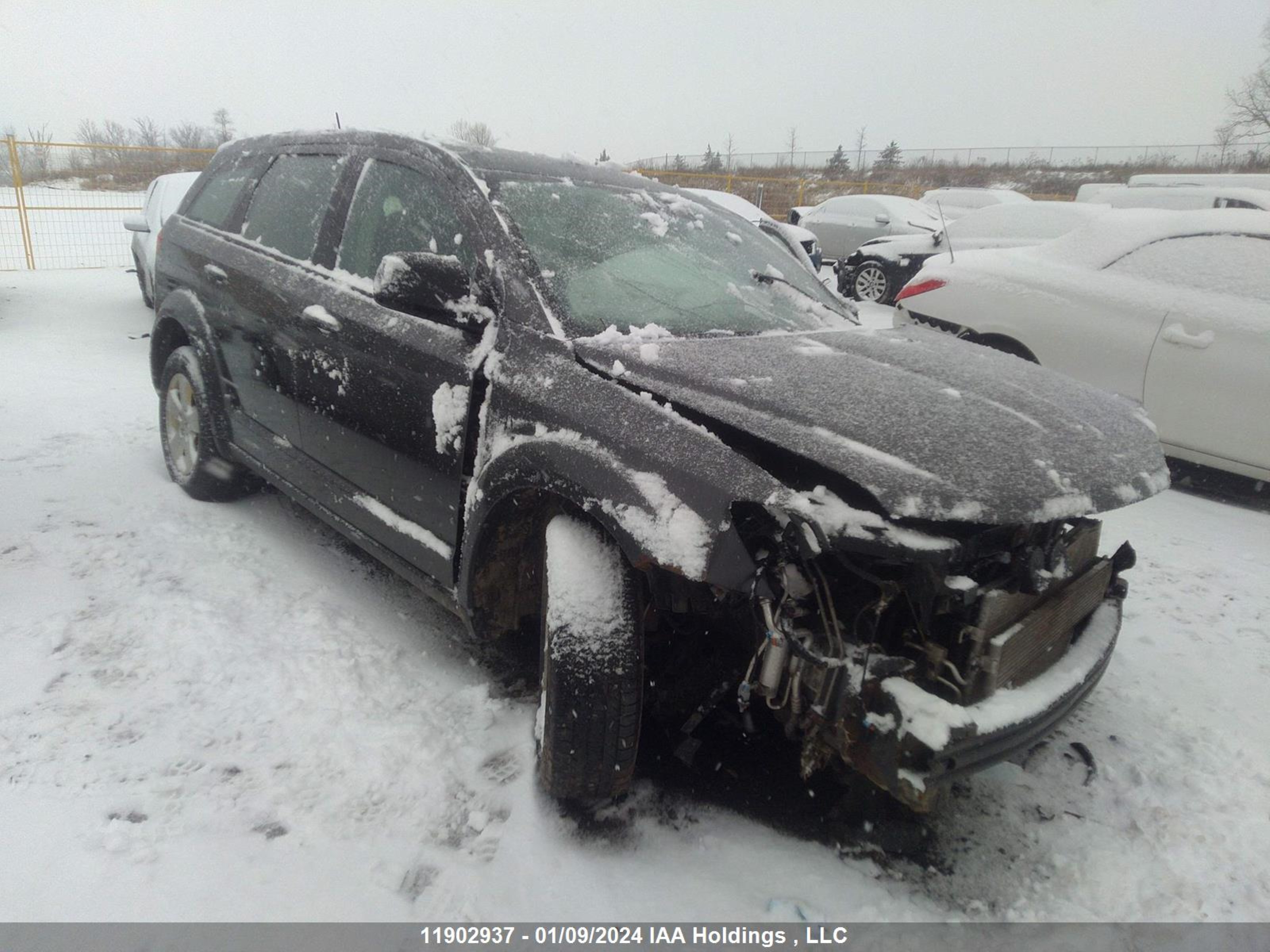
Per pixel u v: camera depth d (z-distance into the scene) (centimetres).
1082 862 221
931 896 207
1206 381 469
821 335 277
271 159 380
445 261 237
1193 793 249
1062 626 216
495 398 237
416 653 291
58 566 325
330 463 306
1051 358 530
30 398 557
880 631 191
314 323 299
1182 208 953
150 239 848
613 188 314
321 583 333
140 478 427
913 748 174
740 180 2556
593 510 203
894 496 175
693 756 248
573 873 204
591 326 244
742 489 185
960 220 1115
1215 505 500
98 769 221
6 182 1862
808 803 235
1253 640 340
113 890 186
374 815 216
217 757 230
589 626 206
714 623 229
